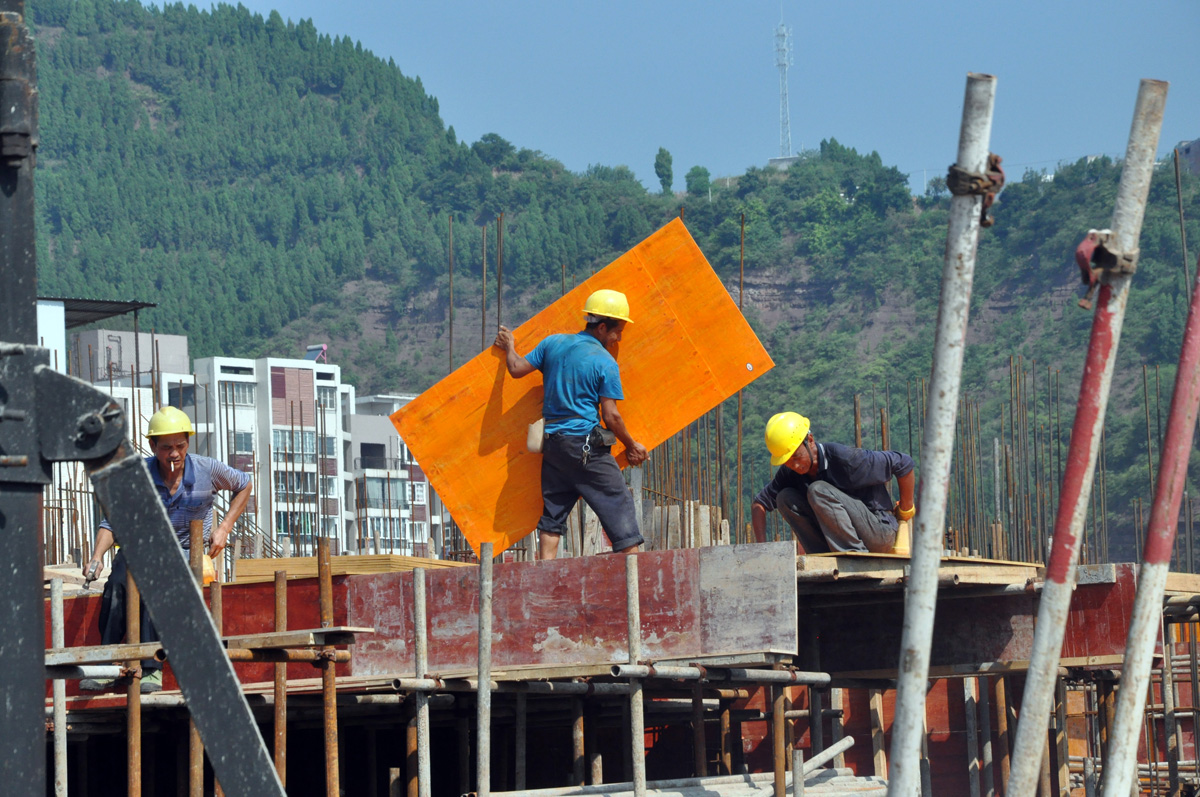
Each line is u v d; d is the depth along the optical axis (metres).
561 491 30.50
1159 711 41.34
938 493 12.79
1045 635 13.01
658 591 26.42
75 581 46.72
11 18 13.69
